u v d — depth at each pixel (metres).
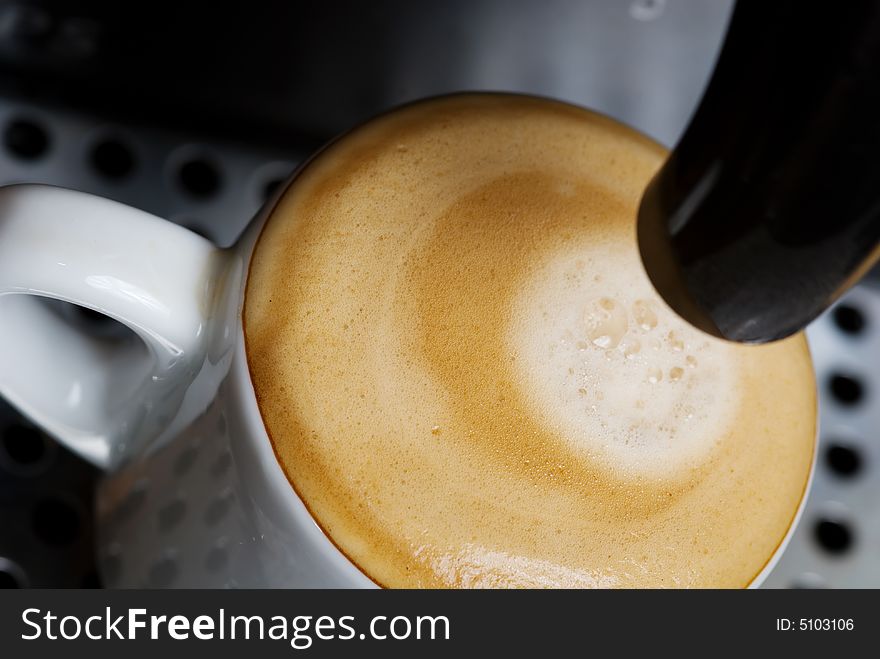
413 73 0.33
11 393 0.24
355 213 0.21
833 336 0.35
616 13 0.29
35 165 0.32
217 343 0.20
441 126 0.23
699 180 0.15
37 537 0.28
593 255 0.21
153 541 0.23
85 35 0.31
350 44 0.31
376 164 0.22
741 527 0.20
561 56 0.31
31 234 0.19
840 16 0.13
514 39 0.31
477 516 0.19
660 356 0.21
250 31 0.31
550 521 0.19
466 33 0.31
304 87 0.33
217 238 0.33
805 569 0.31
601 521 0.19
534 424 0.20
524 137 0.23
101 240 0.20
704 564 0.19
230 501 0.20
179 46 0.31
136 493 0.24
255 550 0.20
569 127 0.23
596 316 0.21
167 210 0.33
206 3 0.30
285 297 0.20
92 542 0.28
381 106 0.34
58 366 0.24
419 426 0.19
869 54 0.12
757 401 0.21
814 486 0.33
